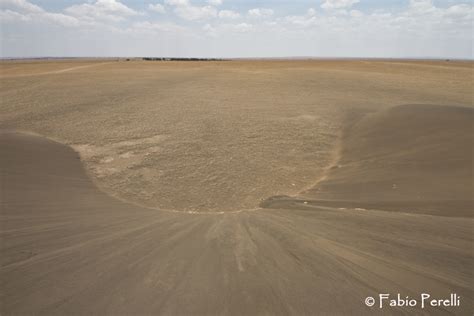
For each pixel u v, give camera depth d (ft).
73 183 25.43
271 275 11.21
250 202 24.18
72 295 10.05
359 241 14.15
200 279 10.94
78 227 15.99
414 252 13.01
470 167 26.58
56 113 54.75
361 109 56.49
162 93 78.18
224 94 77.77
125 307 9.46
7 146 32.32
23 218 16.85
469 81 104.42
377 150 35.17
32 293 10.13
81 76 115.34
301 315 9.11
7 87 85.71
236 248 13.44
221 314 9.14
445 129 37.24
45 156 31.32
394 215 18.12
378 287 10.53
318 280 10.91
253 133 44.19
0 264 11.88
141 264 12.00
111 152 35.68
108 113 55.47
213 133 43.93
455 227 15.89
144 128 45.98
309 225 16.39
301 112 56.70
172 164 32.45
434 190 23.25
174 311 9.27
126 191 25.71
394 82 100.99
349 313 9.21
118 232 15.44
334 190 25.55
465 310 9.35
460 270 11.57
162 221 17.35
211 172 30.53
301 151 37.14
